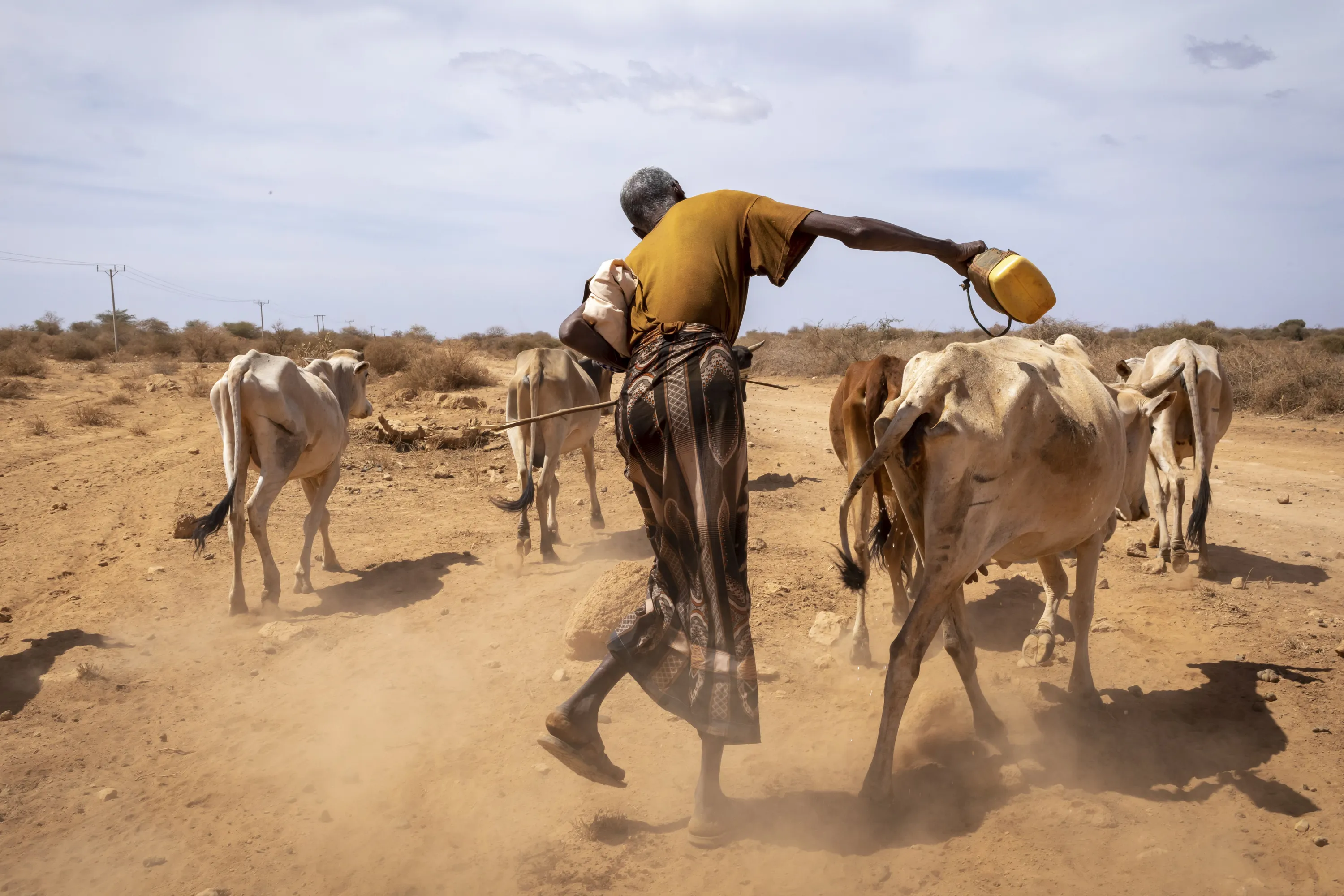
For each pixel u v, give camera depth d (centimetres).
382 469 1284
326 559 820
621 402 369
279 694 541
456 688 545
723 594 350
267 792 420
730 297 360
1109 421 436
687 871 353
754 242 358
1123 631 621
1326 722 473
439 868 358
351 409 910
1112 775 427
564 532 961
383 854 368
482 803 407
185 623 672
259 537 696
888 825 383
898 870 352
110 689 545
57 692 534
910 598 579
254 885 348
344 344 4603
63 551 884
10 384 2489
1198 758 443
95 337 5706
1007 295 360
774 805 400
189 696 538
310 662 593
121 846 376
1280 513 1024
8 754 457
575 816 391
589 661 575
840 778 425
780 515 972
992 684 536
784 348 3466
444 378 2505
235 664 589
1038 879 343
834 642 598
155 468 1322
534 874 350
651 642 370
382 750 463
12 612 706
